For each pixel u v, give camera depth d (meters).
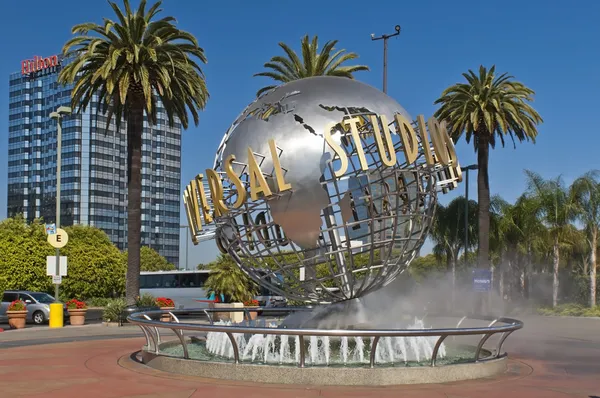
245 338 14.09
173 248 155.50
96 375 11.70
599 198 42.31
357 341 12.98
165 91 30.28
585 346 18.12
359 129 12.46
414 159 11.59
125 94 27.64
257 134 12.57
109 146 141.75
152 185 151.12
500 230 48.03
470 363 11.55
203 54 31.11
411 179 13.36
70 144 137.62
